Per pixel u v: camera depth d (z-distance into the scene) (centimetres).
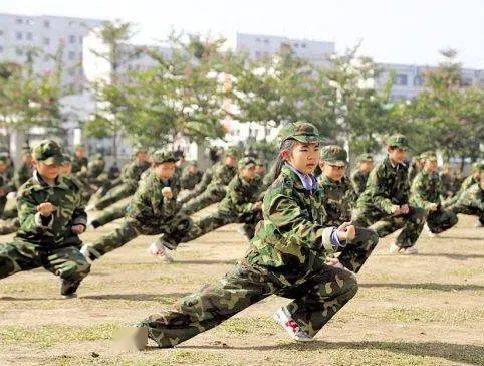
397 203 1083
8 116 4331
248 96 3694
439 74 4422
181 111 3716
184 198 1922
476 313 734
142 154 1964
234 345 567
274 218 509
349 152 3828
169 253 1212
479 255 1190
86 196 2241
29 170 2100
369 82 5081
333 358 527
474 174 1500
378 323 677
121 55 4422
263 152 3700
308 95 3697
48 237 779
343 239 472
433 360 531
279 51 4138
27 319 686
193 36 3806
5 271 773
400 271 1015
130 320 680
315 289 555
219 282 536
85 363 503
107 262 1104
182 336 539
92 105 5150
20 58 10175
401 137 1059
